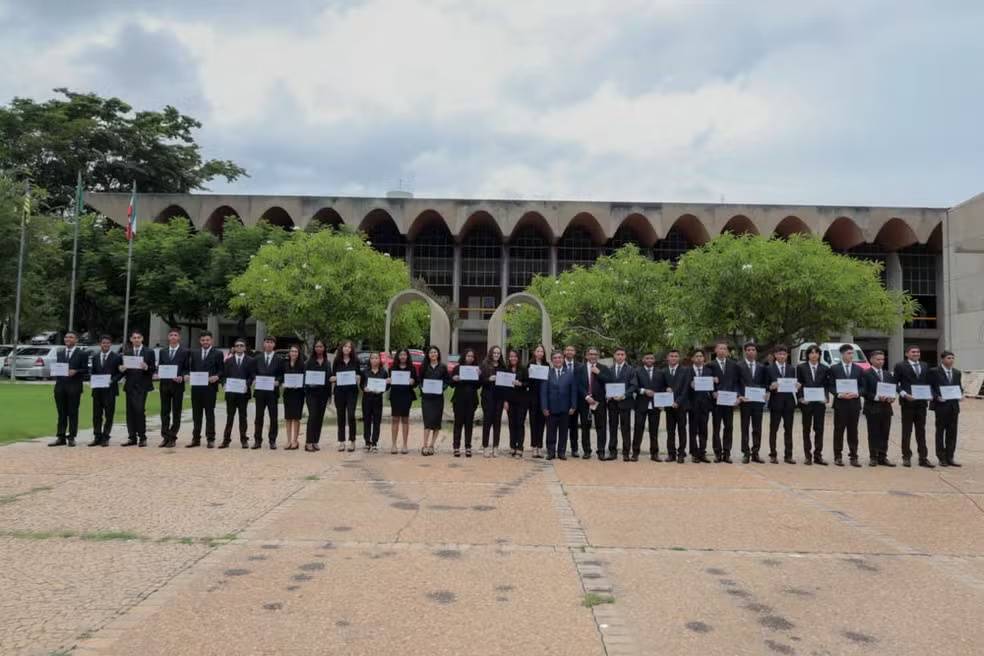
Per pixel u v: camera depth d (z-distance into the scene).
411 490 9.40
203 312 45.41
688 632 4.75
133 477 9.98
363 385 13.30
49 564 6.01
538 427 13.16
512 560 6.30
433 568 6.03
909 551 6.79
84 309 48.81
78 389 13.32
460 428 12.90
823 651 4.48
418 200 55.75
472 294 61.22
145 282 41.66
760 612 5.13
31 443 13.55
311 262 30.67
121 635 4.56
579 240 60.44
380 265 32.12
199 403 13.36
